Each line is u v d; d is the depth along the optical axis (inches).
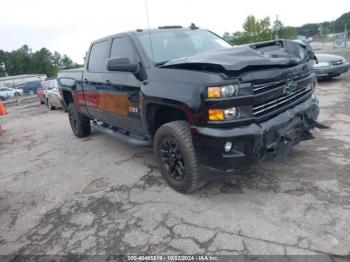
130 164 181.2
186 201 129.1
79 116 249.0
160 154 139.9
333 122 214.7
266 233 103.3
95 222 122.6
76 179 169.2
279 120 121.4
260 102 114.1
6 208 145.3
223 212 118.0
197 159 122.3
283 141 124.3
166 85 125.5
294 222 107.3
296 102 133.8
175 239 106.0
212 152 113.0
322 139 182.1
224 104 107.7
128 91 154.9
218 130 110.0
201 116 112.2
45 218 131.3
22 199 152.9
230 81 107.1
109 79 172.2
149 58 146.7
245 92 109.3
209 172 118.7
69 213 132.5
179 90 118.7
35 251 109.7
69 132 294.8
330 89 348.2
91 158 201.8
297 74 129.4
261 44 129.4
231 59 111.7
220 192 133.0
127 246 105.7
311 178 135.6
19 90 1675.7
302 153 163.5
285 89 123.9
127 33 164.9
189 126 125.3
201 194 133.2
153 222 117.3
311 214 110.4
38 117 440.5
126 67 141.4
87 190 153.1
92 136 262.8
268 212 114.7
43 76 2805.1
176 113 137.5
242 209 118.6
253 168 150.4
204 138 112.9
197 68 117.4
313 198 120.2
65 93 263.1
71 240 113.0
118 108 171.3
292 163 152.3
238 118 110.0
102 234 114.0
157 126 146.7
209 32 188.1
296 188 128.9
